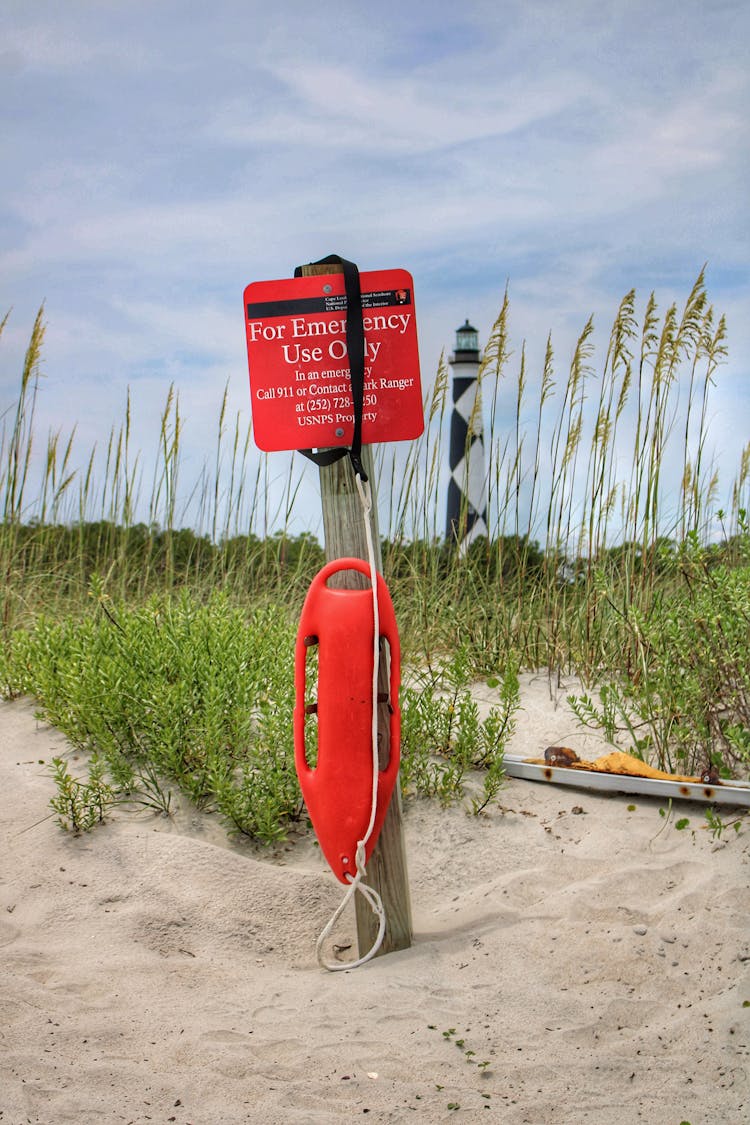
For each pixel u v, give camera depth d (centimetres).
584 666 679
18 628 784
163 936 419
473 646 712
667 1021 342
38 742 599
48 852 476
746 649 542
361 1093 300
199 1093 298
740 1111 290
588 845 491
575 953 390
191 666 580
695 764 545
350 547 402
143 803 509
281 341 397
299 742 389
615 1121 286
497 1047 326
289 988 374
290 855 495
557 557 732
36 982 371
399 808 408
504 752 585
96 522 902
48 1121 281
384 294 392
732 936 390
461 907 449
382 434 395
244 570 867
